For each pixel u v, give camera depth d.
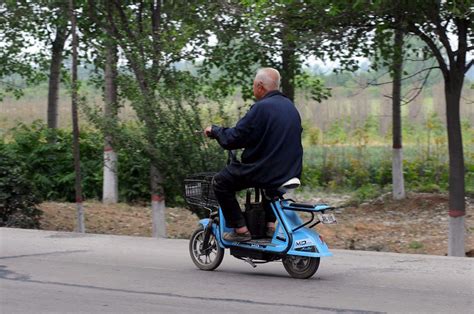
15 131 38.47
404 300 12.35
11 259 16.06
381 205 31.86
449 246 22.31
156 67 22.72
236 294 12.80
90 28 30.69
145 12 26.58
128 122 23.19
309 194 35.50
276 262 15.81
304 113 48.59
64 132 36.78
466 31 21.53
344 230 27.02
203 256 15.77
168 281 13.88
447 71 22.20
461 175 22.17
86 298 12.62
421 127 46.53
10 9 31.70
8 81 37.78
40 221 28.11
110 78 29.06
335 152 40.69
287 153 13.45
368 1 20.22
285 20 21.84
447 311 11.69
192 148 21.41
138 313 11.65
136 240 18.42
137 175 35.03
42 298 12.64
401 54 24.23
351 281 13.77
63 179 34.66
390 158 38.81
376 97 51.34
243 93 26.33
